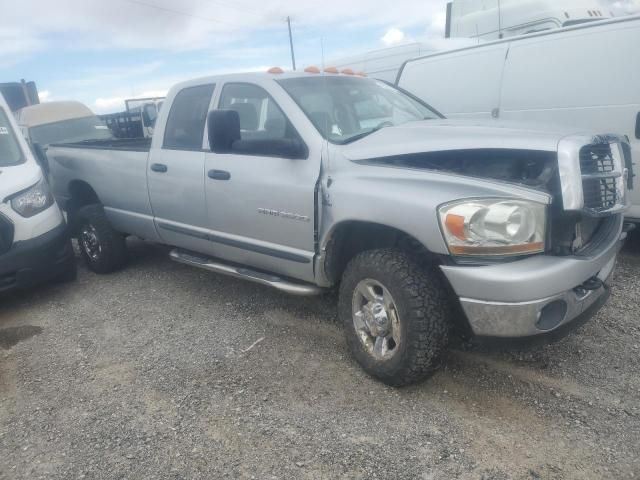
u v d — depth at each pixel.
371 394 3.19
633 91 5.14
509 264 2.73
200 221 4.44
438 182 2.94
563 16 8.17
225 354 3.81
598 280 2.98
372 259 3.16
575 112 5.60
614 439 2.68
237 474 2.59
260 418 3.03
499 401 3.05
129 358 3.84
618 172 3.05
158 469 2.66
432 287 2.98
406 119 4.14
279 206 3.69
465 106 6.70
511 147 2.90
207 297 4.91
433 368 3.06
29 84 16.59
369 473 2.54
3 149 5.18
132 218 5.21
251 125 4.01
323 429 2.89
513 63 6.12
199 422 3.03
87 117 11.84
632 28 5.16
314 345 3.85
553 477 2.46
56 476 2.66
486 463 2.57
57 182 6.20
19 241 4.76
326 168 3.46
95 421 3.10
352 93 4.13
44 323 4.60
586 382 3.18
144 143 6.34
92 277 5.77
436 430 2.83
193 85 4.57
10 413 3.25
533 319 2.71
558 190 2.77
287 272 3.86
